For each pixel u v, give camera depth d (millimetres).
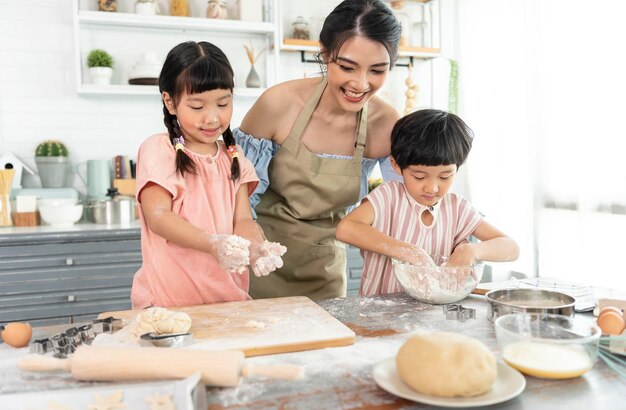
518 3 3170
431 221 1547
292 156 1693
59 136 3186
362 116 1675
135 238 2793
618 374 833
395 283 1523
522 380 765
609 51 2578
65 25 3146
